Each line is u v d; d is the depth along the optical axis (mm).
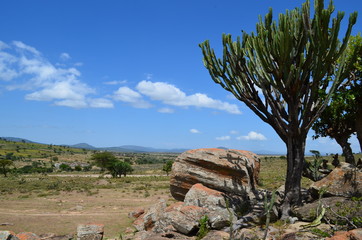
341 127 14586
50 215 17391
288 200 10109
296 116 9953
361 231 6074
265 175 34938
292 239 7309
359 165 10609
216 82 11867
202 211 10359
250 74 10797
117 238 11930
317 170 13055
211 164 13430
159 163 118812
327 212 8680
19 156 132875
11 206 20672
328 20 8383
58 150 189625
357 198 8633
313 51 9320
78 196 26406
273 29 9867
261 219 9789
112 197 25781
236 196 12398
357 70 11656
